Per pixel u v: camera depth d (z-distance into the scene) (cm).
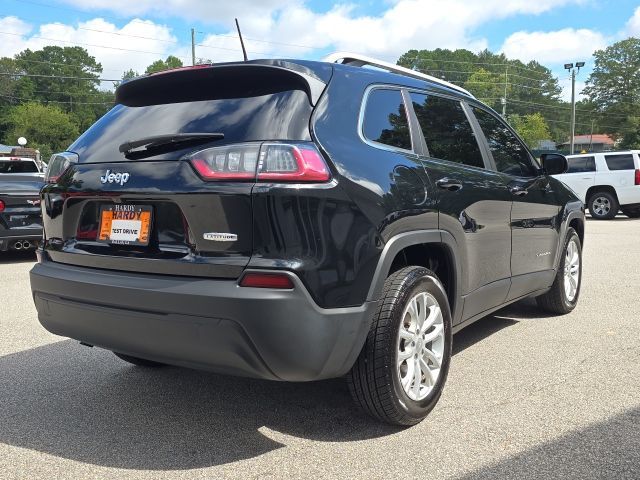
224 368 256
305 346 246
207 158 256
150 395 353
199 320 248
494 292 388
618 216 1850
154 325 259
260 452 279
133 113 308
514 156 441
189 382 373
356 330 262
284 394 352
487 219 369
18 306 589
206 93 293
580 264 554
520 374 378
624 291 638
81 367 404
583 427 298
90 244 296
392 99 321
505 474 253
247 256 246
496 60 12469
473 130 393
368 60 340
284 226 244
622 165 1638
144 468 265
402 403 289
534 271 455
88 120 10344
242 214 246
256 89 281
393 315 280
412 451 276
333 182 256
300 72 275
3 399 347
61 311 295
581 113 8938
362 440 289
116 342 278
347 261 257
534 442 283
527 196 430
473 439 287
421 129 337
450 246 326
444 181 325
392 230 279
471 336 467
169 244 268
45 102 10162
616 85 8525
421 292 300
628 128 8194
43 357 426
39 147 8562
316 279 247
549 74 11862
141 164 274
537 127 9888
